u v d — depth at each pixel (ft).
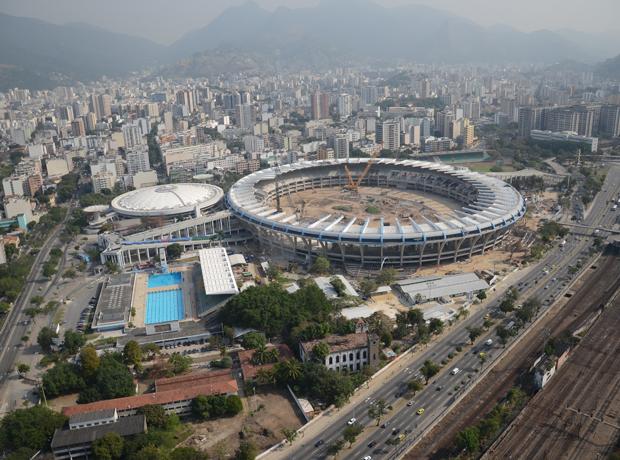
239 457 654.94
